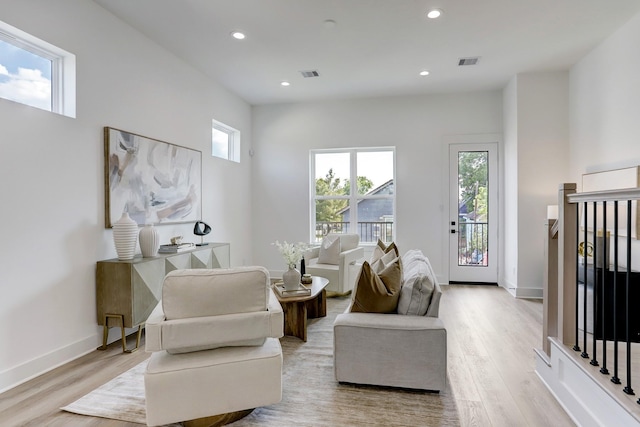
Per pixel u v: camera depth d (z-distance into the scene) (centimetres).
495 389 228
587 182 388
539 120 453
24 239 239
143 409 204
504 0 291
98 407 207
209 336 181
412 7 302
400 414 200
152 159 360
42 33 252
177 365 178
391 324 224
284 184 595
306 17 318
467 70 447
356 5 299
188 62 421
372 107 562
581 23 329
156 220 367
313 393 224
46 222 254
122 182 321
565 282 217
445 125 541
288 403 212
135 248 307
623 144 334
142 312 295
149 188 357
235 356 186
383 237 574
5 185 228
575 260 216
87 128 289
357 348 228
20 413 201
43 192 252
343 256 455
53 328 259
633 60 319
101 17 302
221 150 534
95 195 296
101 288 291
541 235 454
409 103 551
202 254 388
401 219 556
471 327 346
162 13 312
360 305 242
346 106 571
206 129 466
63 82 278
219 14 313
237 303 187
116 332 314
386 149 571
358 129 567
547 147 452
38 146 248
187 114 425
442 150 543
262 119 600
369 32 347
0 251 225
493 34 351
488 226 534
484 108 528
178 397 176
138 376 245
